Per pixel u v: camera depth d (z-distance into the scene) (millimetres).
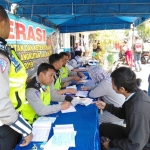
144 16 5258
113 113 2094
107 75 2572
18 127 1160
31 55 4398
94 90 2439
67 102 2066
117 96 2430
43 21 5883
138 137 1418
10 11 3635
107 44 12797
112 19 7000
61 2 4020
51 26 6918
